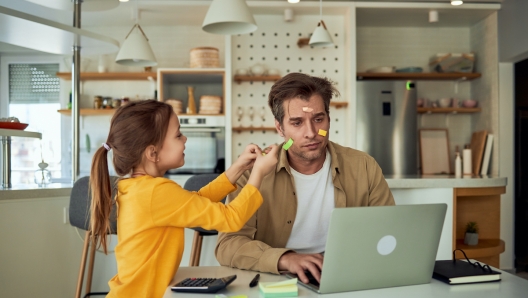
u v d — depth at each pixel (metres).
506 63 5.26
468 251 3.66
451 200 3.44
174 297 1.18
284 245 1.72
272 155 1.44
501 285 1.28
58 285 3.01
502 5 5.16
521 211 5.07
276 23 5.43
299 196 1.72
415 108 5.25
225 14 3.07
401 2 5.13
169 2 4.96
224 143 5.15
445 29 5.95
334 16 5.41
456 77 5.62
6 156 3.02
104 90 5.88
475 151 5.52
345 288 1.21
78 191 2.79
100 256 3.30
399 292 1.21
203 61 5.20
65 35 3.36
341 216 1.14
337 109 5.44
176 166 1.53
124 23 5.70
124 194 1.40
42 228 2.90
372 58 5.89
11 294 2.71
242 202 1.36
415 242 1.24
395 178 3.53
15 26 3.12
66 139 6.07
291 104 1.57
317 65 5.42
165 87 5.32
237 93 5.41
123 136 1.45
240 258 1.48
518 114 5.15
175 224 1.35
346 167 1.78
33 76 6.14
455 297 1.17
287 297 1.17
